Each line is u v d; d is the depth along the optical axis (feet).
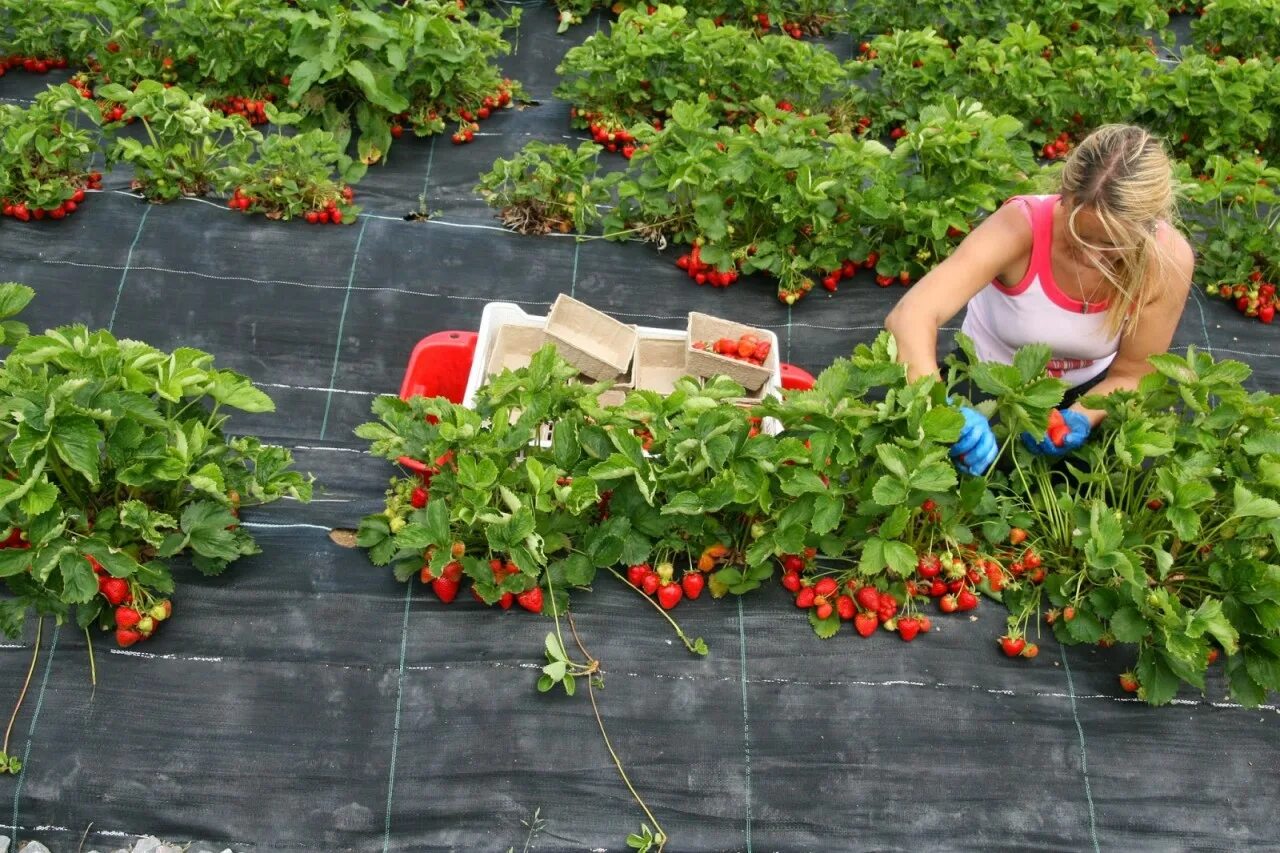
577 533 12.87
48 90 20.35
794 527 11.98
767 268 19.60
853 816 11.64
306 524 13.94
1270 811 11.81
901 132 24.20
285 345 18.22
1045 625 12.83
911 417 11.40
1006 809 11.71
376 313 18.83
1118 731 12.17
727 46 23.08
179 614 12.51
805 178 18.48
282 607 12.73
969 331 14.66
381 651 12.42
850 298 19.74
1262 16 27.14
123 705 11.85
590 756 11.83
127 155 19.20
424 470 13.23
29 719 11.70
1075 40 27.63
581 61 22.68
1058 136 24.30
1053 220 12.48
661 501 12.47
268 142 19.49
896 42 23.94
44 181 19.22
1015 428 12.44
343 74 22.04
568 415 12.75
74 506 12.47
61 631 12.26
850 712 12.19
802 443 11.91
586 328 16.11
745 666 12.44
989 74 23.06
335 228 19.83
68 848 11.19
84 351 12.03
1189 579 12.69
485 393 13.01
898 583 12.72
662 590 12.55
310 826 11.39
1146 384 12.37
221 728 11.81
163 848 11.17
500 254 19.94
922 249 19.58
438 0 25.70
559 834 11.44
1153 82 23.47
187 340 18.10
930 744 12.03
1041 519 13.07
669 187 18.70
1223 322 19.65
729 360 15.65
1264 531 11.75
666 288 19.76
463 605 12.75
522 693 12.16
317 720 11.94
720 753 11.92
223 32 22.11
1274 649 11.59
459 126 23.03
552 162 20.49
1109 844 11.57
